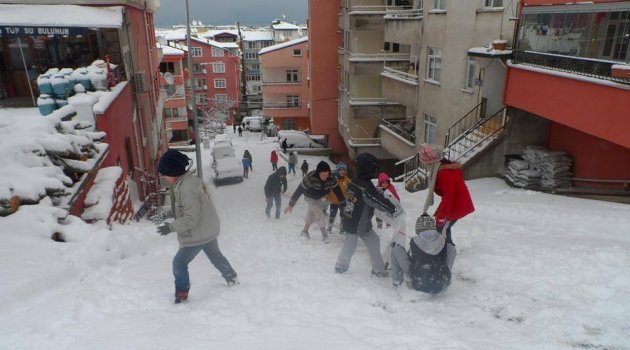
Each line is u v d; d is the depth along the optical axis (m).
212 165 24.73
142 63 18.31
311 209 7.75
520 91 10.98
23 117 7.21
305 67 44.00
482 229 7.21
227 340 3.23
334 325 3.66
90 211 6.87
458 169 5.15
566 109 9.27
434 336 3.49
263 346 3.12
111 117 11.05
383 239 7.27
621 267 4.50
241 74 75.25
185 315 3.84
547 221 7.66
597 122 8.39
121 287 4.53
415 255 4.47
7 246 4.83
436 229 4.62
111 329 3.41
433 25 15.72
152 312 3.91
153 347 3.08
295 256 6.61
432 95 16.12
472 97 13.34
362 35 23.00
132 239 6.43
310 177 7.54
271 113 44.91
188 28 18.11
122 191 8.63
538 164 10.91
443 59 15.09
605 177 10.10
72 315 3.69
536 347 3.21
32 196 5.76
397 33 19.08
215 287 4.75
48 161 6.55
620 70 7.52
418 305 4.32
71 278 4.61
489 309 4.15
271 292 4.45
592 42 8.53
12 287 3.98
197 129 18.89
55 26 12.78
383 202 4.93
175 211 4.15
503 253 5.52
